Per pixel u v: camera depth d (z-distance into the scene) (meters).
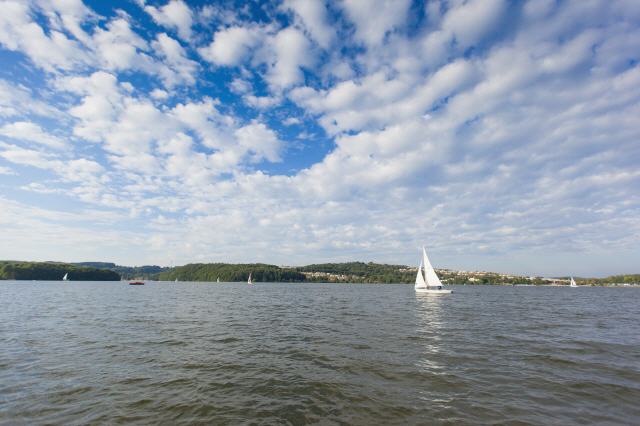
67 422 11.63
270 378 16.64
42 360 19.52
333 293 109.88
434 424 11.65
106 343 24.42
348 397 14.16
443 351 22.58
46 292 92.38
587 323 37.62
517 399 13.99
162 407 13.02
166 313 44.75
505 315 45.56
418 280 98.50
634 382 16.19
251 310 50.75
